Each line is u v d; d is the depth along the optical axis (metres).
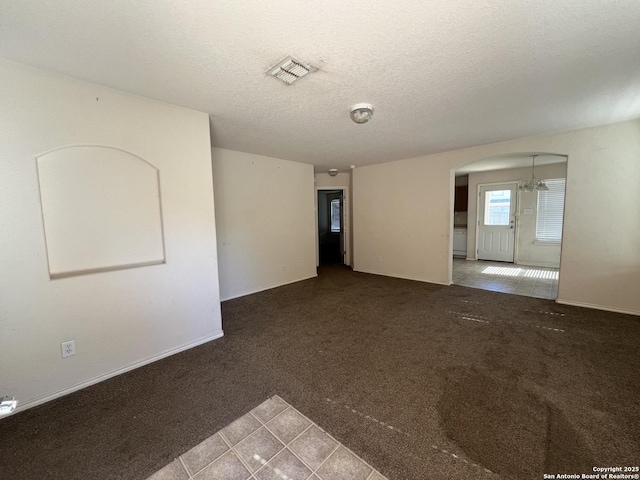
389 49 1.67
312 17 1.37
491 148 4.03
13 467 1.40
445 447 1.47
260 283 4.70
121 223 2.24
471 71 1.95
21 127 1.78
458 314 3.40
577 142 3.38
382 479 1.29
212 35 1.50
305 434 1.58
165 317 2.50
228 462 1.41
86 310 2.06
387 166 5.35
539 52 1.72
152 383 2.10
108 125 2.12
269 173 4.75
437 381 2.06
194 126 2.60
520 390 1.93
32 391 1.86
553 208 5.83
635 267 3.18
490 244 6.73
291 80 2.02
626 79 2.08
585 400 1.81
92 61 1.75
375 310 3.61
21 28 1.41
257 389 2.01
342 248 7.06
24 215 1.80
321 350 2.58
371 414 1.73
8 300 1.77
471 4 1.30
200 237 2.70
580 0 1.29
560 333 2.79
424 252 5.00
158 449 1.50
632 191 3.13
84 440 1.56
